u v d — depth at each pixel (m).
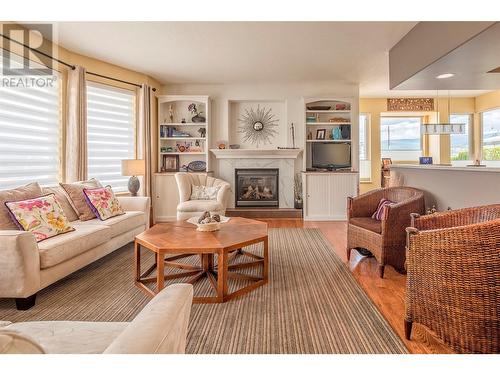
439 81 4.07
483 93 7.34
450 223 2.11
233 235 2.67
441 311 1.66
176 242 2.45
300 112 6.16
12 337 0.67
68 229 2.84
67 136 4.16
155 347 0.85
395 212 2.80
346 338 1.86
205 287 2.62
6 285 2.19
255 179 6.33
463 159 7.85
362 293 2.49
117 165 5.05
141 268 3.14
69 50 4.27
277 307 2.26
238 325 2.01
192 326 2.00
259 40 3.96
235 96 6.14
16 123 3.56
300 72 5.36
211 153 6.13
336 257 3.47
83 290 2.58
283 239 4.31
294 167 6.21
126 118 5.17
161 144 6.05
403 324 2.01
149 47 4.19
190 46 4.16
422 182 3.66
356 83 6.08
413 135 8.11
